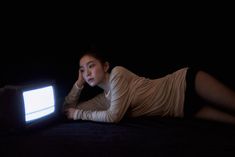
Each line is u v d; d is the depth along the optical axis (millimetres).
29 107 1760
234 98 1721
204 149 1376
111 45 2562
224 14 2557
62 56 2473
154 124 1837
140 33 2576
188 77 1849
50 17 2389
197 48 2598
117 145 1481
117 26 2555
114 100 1854
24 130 1732
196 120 1892
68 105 2105
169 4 2557
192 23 2578
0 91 1725
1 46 2205
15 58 2271
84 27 2506
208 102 1859
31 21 2316
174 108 1906
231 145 1415
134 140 1549
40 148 1473
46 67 2414
